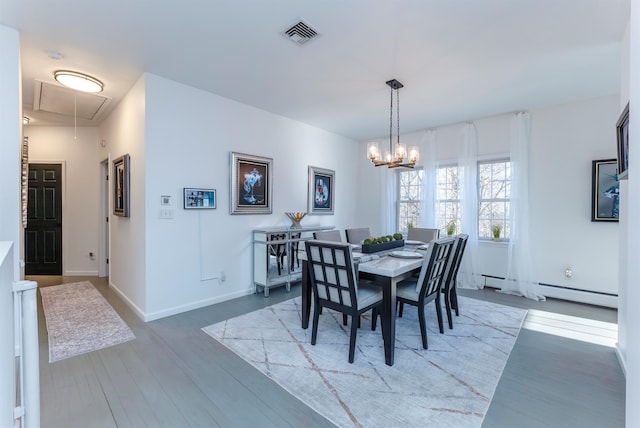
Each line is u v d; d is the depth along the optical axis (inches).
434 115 171.2
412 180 215.5
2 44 88.4
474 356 95.4
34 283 46.4
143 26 89.4
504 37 93.7
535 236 161.6
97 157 204.8
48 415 68.3
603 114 143.0
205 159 139.7
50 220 201.0
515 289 164.7
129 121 135.9
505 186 175.2
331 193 212.1
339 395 75.8
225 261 148.8
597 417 68.6
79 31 91.7
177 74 121.5
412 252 123.3
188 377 83.4
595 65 112.0
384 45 98.7
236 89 136.6
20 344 45.2
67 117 177.9
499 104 153.7
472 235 176.6
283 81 127.4
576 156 150.1
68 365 88.9
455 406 71.8
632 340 39.4
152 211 122.6
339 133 215.3
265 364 89.9
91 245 205.3
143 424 66.1
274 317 126.5
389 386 79.5
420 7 80.0
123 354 95.4
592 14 82.4
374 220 230.1
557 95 142.1
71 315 127.6
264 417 68.2
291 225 180.9
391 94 137.8
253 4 79.4
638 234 36.6
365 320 125.1
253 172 159.3
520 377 84.4
